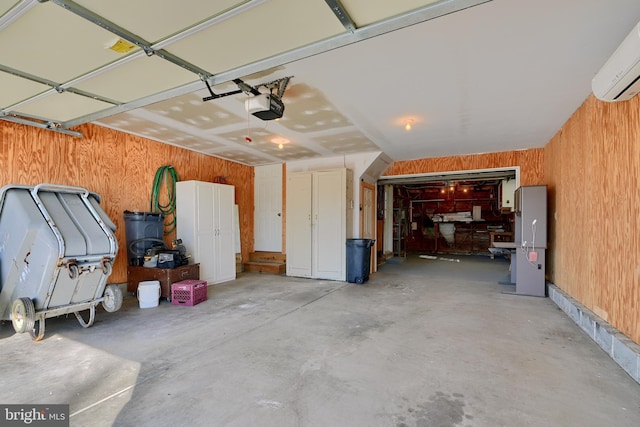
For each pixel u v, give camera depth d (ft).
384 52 8.15
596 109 10.48
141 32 6.69
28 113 11.54
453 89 10.54
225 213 19.27
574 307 11.68
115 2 5.66
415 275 22.02
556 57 8.45
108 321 11.70
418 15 6.15
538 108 12.30
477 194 37.99
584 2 6.25
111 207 15.05
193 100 11.36
